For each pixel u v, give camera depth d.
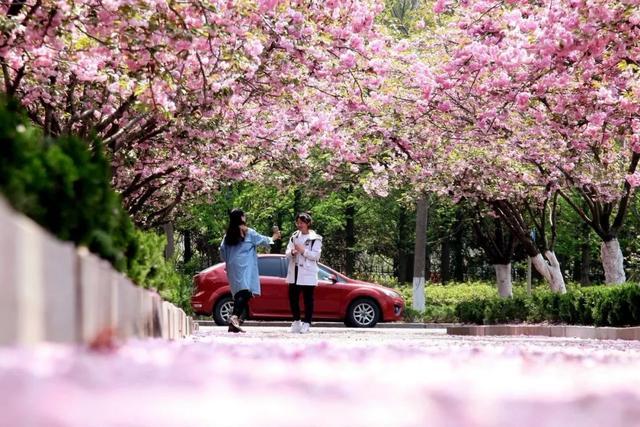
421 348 9.48
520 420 2.49
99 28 14.51
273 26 18.73
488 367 5.67
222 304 31.80
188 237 58.03
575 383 4.24
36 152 5.21
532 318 29.64
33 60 15.58
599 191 29.78
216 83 16.67
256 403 2.62
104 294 6.07
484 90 22.70
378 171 29.50
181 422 2.18
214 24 14.76
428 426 2.29
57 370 3.11
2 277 3.40
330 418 2.40
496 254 42.66
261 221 54.06
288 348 7.66
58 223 5.45
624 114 21.59
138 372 3.44
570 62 20.20
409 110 27.92
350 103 23.75
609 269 31.38
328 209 55.22
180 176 28.06
